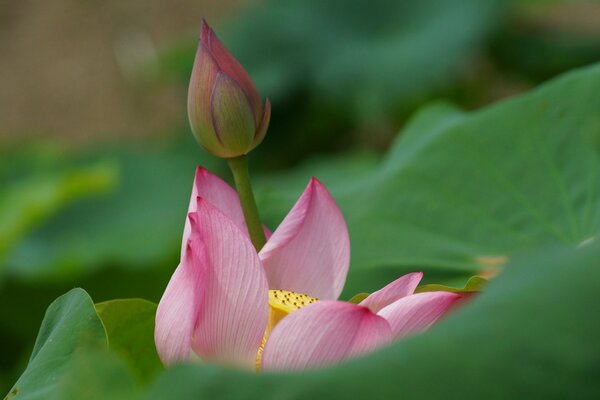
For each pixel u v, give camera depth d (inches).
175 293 73.1
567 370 65.1
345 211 89.4
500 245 85.3
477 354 65.5
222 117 76.5
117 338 78.5
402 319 72.7
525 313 65.7
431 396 65.2
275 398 65.7
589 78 87.6
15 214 151.9
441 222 87.0
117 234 161.0
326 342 71.8
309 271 76.6
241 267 73.1
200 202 73.0
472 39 188.1
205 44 76.5
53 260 133.5
